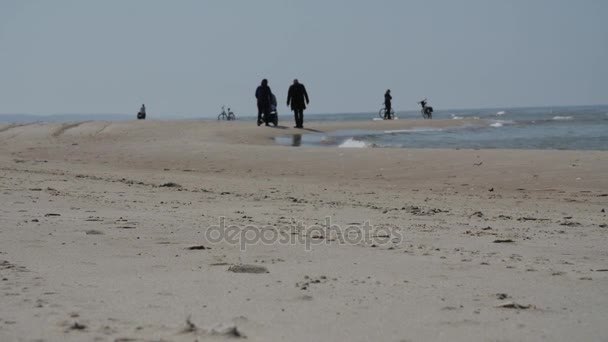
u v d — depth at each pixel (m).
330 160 68.50
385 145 94.88
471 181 54.38
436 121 156.12
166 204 42.22
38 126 128.38
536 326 17.14
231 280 21.84
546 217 38.47
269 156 73.50
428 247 29.06
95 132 115.38
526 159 62.09
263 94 129.00
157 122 139.12
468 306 19.05
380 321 17.33
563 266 25.20
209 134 107.88
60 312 17.38
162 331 15.84
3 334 15.35
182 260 25.17
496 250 28.58
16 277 21.52
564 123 160.50
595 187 49.75
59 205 39.88
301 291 20.47
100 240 28.73
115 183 54.09
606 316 18.17
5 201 40.56
